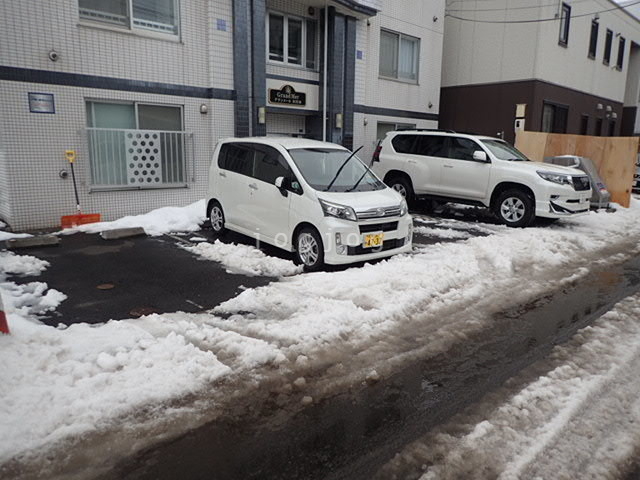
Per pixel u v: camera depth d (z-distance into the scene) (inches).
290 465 114.3
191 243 319.0
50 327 177.2
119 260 277.4
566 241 355.6
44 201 343.9
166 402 136.6
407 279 243.4
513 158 423.8
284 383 150.1
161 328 181.6
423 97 634.8
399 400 143.0
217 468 112.5
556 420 132.0
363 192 278.8
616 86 869.8
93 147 362.6
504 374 159.2
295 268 264.1
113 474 109.4
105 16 357.7
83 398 133.9
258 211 297.0
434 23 628.7
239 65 423.5
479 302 227.8
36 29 325.1
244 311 204.2
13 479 106.3
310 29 505.7
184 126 408.5
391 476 110.7
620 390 149.0
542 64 633.0
